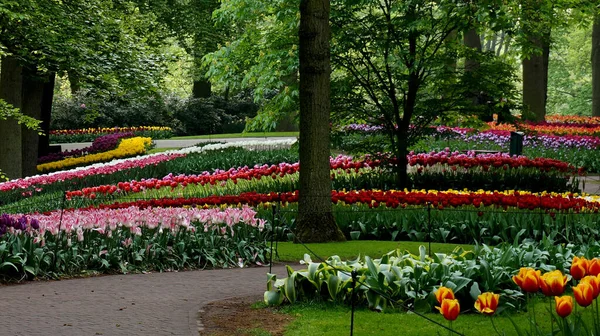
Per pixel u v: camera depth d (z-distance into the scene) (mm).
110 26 27984
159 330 7391
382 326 7168
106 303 8734
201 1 37406
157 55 31516
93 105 33688
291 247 12547
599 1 25234
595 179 23250
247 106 58531
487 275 7777
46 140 36094
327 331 7055
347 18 17062
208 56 22547
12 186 21688
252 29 22234
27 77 27266
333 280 8070
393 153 18359
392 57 16797
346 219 13477
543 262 8797
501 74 17688
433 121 19250
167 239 11586
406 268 8117
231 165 24859
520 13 17781
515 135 22953
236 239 11961
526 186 18500
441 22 17406
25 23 24188
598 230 11984
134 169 23344
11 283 10203
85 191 18172
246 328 7379
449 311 4727
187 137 48625
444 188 18531
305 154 12992
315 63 12820
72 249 10969
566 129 32812
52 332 7301
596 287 4742
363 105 18172
